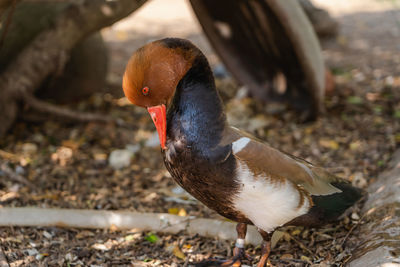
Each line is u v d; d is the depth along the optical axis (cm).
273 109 772
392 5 1512
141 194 550
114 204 524
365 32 1224
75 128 713
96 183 573
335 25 1155
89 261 427
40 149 649
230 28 753
